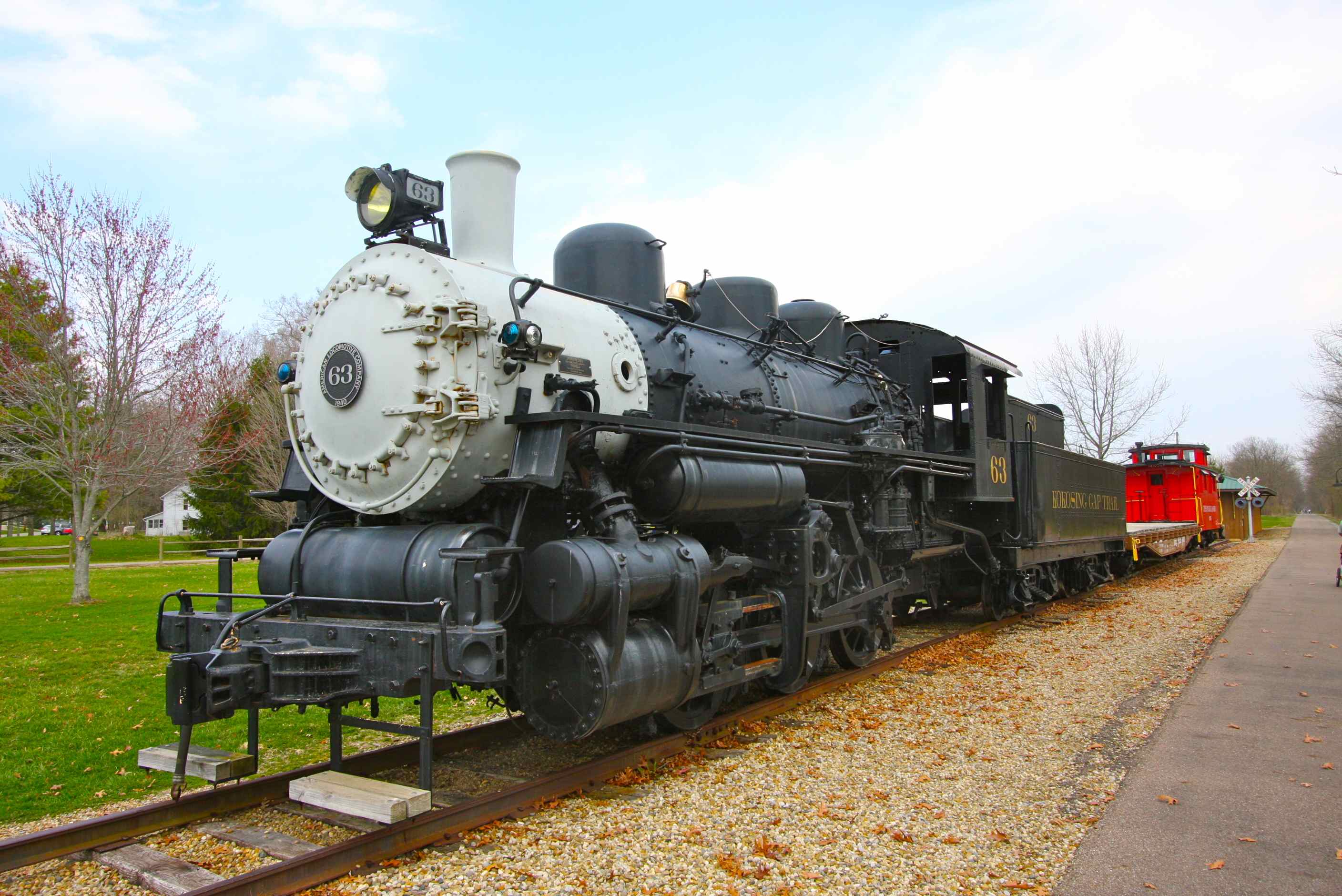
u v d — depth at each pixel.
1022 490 12.22
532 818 4.77
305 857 3.94
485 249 6.23
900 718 7.01
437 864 4.17
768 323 8.98
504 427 5.36
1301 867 4.18
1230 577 19.92
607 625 5.03
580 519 5.86
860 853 4.34
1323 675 8.62
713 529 7.27
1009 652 10.09
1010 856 4.32
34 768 6.16
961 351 10.84
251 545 35.19
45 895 4.01
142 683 9.02
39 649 11.15
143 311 16.98
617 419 5.38
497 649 4.42
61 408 16.59
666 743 5.92
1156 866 4.18
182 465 18.27
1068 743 6.27
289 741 6.74
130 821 4.56
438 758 6.01
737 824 4.71
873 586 8.72
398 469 5.36
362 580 5.17
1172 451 29.14
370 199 5.99
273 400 27.14
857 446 8.55
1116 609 14.13
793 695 7.40
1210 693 7.80
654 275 7.58
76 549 16.52
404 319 5.36
